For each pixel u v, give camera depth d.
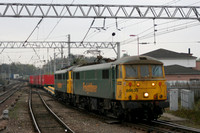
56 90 35.75
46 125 15.52
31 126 15.25
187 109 19.05
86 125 15.30
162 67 15.32
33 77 75.31
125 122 15.51
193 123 15.20
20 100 34.47
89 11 20.69
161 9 21.17
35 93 49.91
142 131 13.02
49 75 56.03
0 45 41.62
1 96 42.69
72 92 25.81
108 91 16.83
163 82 15.10
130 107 14.25
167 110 21.08
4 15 20.11
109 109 17.58
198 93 25.58
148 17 21.06
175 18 21.22
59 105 28.73
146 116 14.88
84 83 21.92
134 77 14.72
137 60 14.96
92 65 20.50
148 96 14.70
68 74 27.30
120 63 15.11
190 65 61.62
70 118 18.38
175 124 14.44
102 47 42.34
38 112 22.02
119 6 20.80
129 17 21.00
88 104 21.66
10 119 17.77
